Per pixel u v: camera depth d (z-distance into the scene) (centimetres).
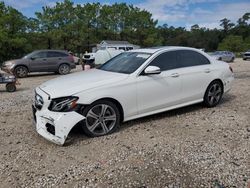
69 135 519
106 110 521
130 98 546
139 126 567
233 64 2644
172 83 606
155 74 573
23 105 784
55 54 1759
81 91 492
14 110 722
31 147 475
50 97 486
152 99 579
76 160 426
